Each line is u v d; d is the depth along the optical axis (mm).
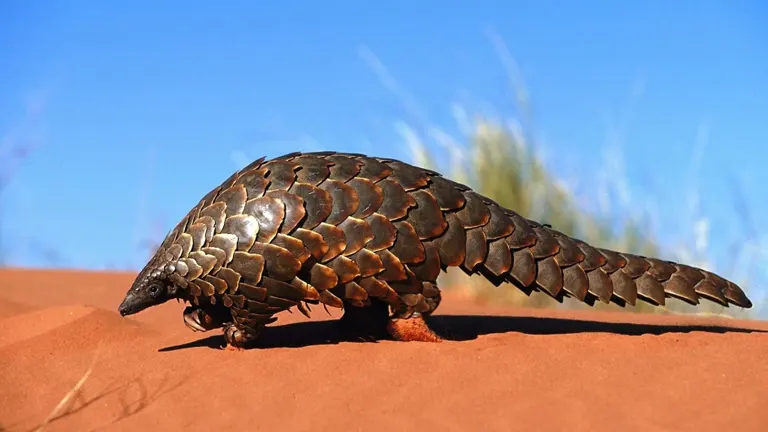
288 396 2385
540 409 2322
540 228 2607
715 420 2283
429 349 2551
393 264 2516
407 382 2418
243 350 2598
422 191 2551
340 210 2512
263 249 2500
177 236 2572
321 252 2502
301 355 2541
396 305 2570
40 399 2441
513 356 2520
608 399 2350
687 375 2436
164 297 2572
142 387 2455
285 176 2531
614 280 2594
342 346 2580
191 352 2613
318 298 2520
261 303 2525
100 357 2619
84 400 2424
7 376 2541
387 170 2553
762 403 2328
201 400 2391
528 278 2574
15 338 2773
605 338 2631
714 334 2674
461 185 2613
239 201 2525
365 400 2363
